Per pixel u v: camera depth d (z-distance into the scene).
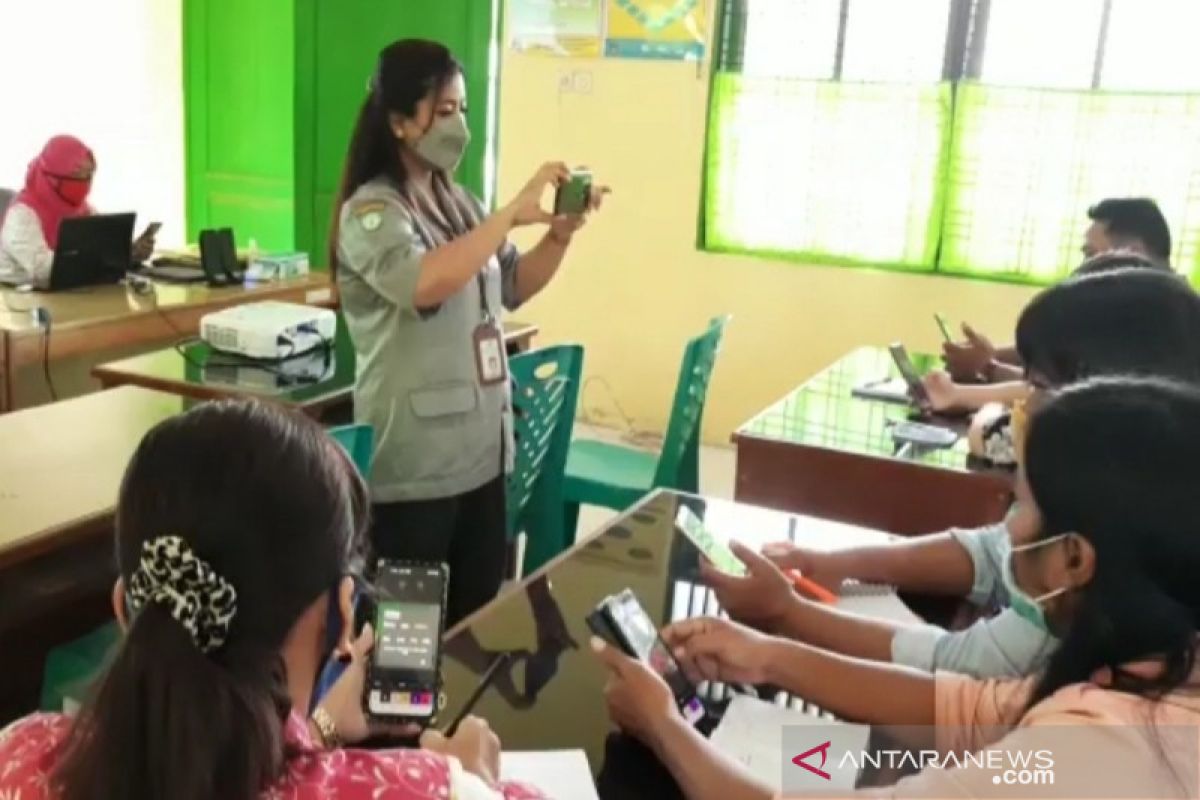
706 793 1.09
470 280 2.15
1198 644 0.88
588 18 4.84
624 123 4.88
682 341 4.97
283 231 6.24
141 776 0.66
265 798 0.70
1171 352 1.45
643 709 1.17
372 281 2.09
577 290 5.10
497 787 0.88
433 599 1.20
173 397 2.63
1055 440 0.91
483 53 5.04
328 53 5.23
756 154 4.67
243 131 6.23
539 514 3.04
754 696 1.31
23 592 2.25
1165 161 4.12
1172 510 0.86
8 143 6.15
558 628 1.44
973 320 4.49
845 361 3.23
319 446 0.77
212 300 3.72
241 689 0.69
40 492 1.96
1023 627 1.33
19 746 0.76
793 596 1.50
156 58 6.29
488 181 5.21
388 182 2.15
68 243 3.68
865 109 4.47
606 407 5.17
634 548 1.71
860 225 4.58
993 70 4.32
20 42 6.06
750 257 4.79
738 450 2.44
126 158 6.32
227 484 0.71
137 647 0.68
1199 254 4.12
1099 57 4.17
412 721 1.13
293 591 0.73
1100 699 0.88
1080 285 1.51
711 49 4.66
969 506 2.21
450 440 2.20
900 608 1.61
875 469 2.29
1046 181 4.28
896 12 4.38
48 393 3.44
